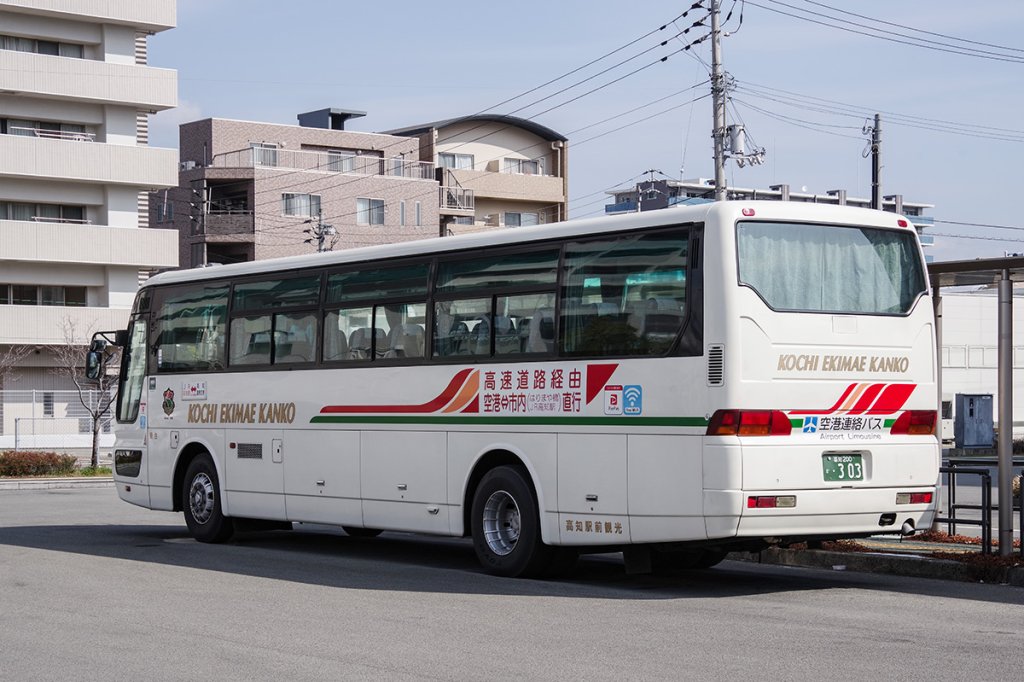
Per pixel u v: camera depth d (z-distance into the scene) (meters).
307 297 15.23
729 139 34.38
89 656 8.52
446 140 74.88
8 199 52.59
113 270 54.88
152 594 11.55
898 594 11.47
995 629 9.46
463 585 12.19
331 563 14.28
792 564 13.94
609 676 7.79
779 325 11.10
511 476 12.65
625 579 12.75
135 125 55.16
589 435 11.87
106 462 39.53
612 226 11.91
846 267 11.62
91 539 17.27
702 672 7.89
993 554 12.73
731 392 10.87
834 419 11.32
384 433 14.05
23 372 54.34
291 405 15.30
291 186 64.88
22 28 52.56
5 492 28.73
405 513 13.79
